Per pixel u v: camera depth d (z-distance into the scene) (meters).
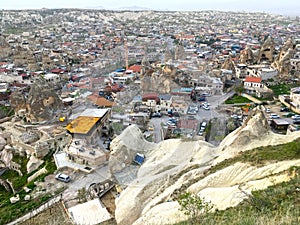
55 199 46.09
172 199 30.75
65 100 80.00
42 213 43.34
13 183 55.78
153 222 27.77
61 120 71.88
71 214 40.38
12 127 74.06
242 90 88.75
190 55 81.62
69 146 55.53
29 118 74.56
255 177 31.56
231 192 28.53
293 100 82.44
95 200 42.69
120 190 41.22
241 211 22.50
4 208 46.22
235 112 57.22
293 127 66.31
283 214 19.09
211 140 32.81
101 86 76.69
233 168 33.25
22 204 46.53
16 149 65.75
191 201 22.61
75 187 48.22
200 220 21.62
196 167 33.72
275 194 24.06
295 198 22.86
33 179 53.88
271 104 83.38
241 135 38.19
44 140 63.47
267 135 40.19
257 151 35.94
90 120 51.56
